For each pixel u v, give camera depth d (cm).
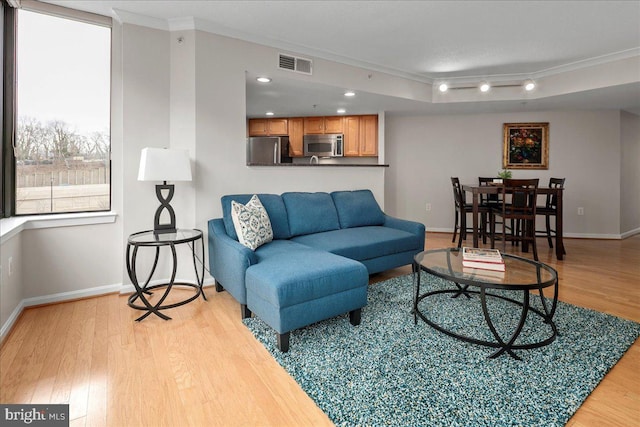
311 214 344
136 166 298
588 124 552
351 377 177
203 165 313
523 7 284
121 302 278
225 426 144
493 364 188
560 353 198
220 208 325
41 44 271
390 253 329
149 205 305
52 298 272
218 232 290
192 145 308
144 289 279
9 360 190
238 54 330
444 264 239
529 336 219
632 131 582
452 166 595
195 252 317
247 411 153
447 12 295
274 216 319
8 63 261
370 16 302
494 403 156
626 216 575
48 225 267
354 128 592
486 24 317
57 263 273
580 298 288
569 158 561
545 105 514
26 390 164
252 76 360
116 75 293
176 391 166
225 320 244
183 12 289
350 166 409
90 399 159
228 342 213
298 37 346
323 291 212
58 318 245
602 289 311
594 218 561
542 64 430
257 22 311
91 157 292
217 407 155
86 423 145
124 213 296
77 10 279
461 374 178
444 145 596
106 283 296
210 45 312
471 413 150
